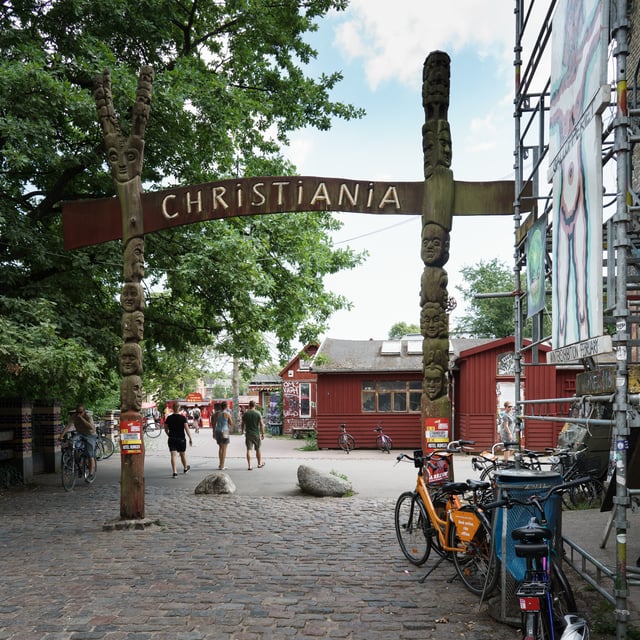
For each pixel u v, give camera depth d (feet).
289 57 54.85
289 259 49.32
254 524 28.63
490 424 72.18
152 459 65.87
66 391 37.99
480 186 27.61
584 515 29.45
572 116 16.40
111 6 40.14
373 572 20.47
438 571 20.53
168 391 132.26
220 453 53.83
